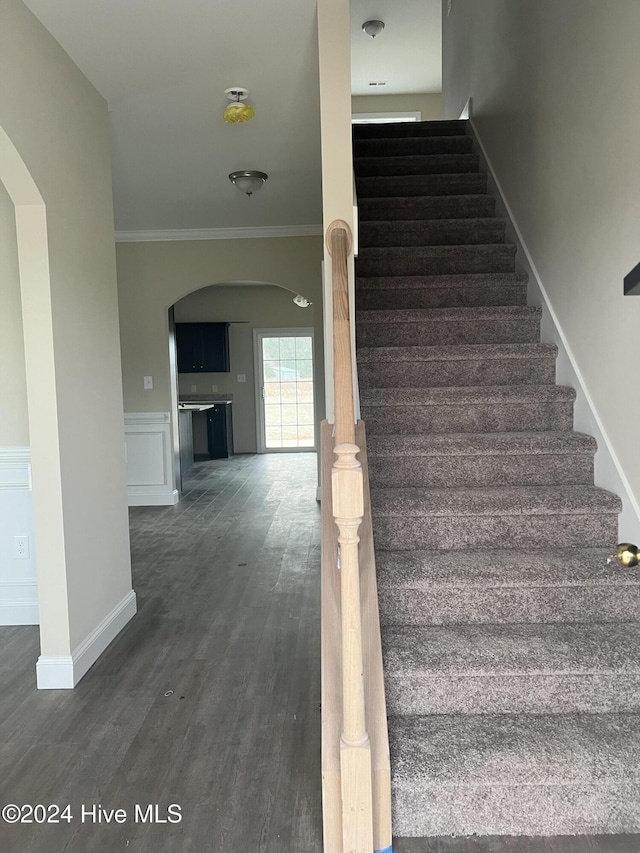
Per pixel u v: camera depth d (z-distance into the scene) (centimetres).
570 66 277
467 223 385
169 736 217
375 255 367
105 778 195
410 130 505
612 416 243
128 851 165
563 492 243
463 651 194
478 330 322
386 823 158
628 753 170
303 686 250
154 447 603
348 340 169
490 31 423
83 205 279
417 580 211
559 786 165
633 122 219
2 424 311
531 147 335
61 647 252
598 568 213
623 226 229
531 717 186
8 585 320
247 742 212
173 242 595
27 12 231
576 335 276
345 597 148
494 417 282
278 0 234
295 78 297
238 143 379
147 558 427
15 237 302
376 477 259
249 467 847
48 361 244
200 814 178
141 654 281
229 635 300
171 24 248
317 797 184
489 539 236
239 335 976
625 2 222
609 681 185
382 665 178
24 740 216
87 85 289
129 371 602
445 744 175
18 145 222
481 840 166
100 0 230
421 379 305
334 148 234
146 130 357
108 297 305
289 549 446
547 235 312
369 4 595
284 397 991
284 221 568
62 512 248
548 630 207
